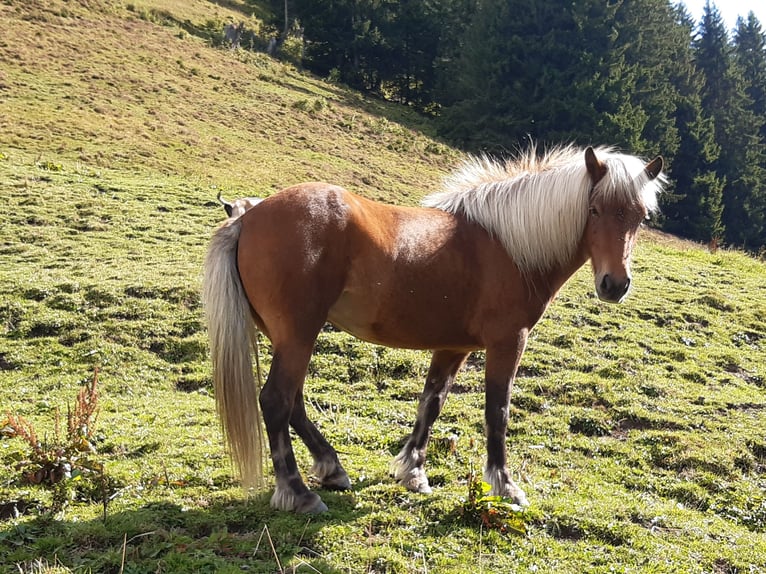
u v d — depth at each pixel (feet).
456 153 114.93
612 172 15.90
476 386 26.94
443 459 19.86
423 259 15.85
